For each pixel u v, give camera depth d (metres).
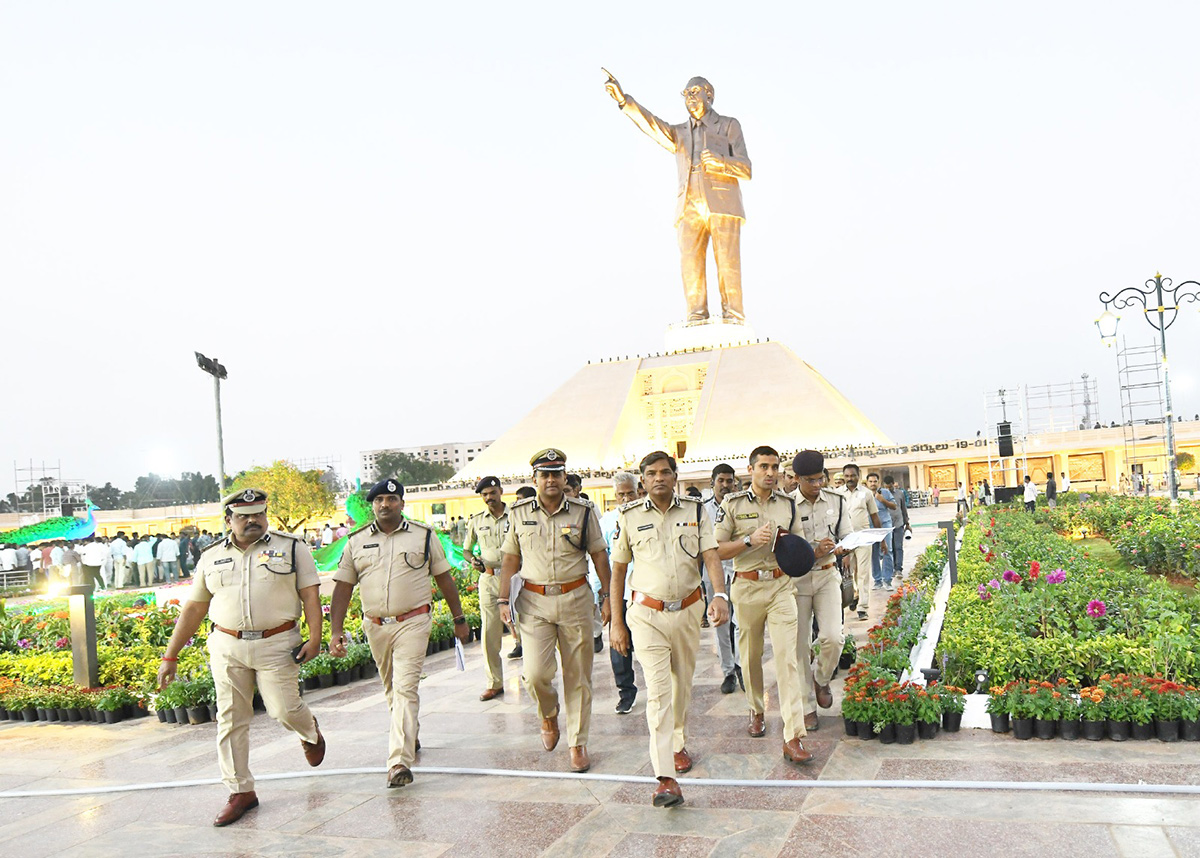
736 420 55.72
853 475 12.14
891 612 9.44
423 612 6.20
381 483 6.17
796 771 5.57
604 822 4.93
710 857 4.36
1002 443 32.50
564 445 58.34
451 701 8.44
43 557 28.98
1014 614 8.43
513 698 8.38
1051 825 4.47
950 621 8.91
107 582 27.70
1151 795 4.79
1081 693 6.06
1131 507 20.16
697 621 5.57
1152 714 5.84
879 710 6.07
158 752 7.34
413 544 6.21
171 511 68.31
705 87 59.72
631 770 5.82
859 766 5.61
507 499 55.69
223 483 12.48
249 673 5.63
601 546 6.18
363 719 7.91
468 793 5.58
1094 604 7.98
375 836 4.96
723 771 5.66
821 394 55.75
